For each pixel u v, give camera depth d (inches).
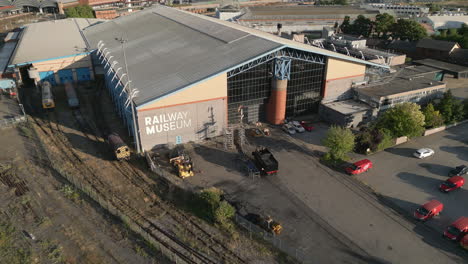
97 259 1427.2
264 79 2508.6
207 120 2337.6
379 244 1519.4
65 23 5187.0
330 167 2100.1
